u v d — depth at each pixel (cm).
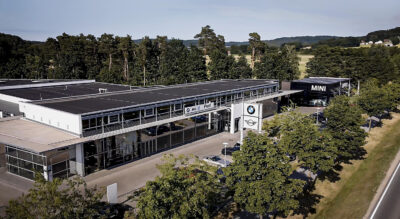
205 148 4112
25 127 3369
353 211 2625
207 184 1823
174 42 11256
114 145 3428
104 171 3294
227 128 5138
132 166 3444
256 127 3666
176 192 1562
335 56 10325
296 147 2828
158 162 3559
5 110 4747
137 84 9112
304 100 7644
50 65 11138
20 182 2995
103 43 10125
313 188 3066
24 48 12181
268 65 9169
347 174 3469
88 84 6681
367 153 4169
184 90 5138
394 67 10400
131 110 3562
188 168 2028
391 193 2934
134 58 10444
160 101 3909
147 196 1490
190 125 4438
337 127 3472
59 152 2988
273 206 1936
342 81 8206
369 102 5128
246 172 1903
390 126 5700
